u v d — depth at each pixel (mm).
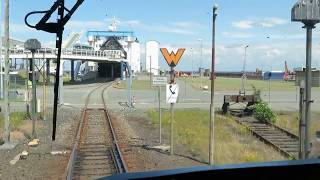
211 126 17359
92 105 46156
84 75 125312
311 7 12586
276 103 50781
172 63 18750
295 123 34000
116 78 120688
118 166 16203
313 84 15281
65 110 40312
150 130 28656
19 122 30281
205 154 19781
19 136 24406
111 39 123000
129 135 25422
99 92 68125
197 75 163375
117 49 122938
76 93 65812
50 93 59375
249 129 29078
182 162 17797
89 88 79500
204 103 49781
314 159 3438
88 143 22109
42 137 24375
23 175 15203
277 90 75062
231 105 44250
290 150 22531
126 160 17438
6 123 21281
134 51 145500
